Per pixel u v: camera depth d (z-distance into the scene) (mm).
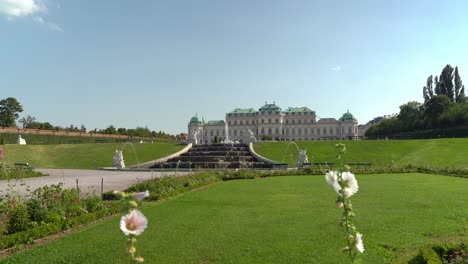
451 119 82375
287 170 32844
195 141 70562
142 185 19484
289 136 166250
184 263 8469
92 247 9758
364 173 30812
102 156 53938
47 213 12547
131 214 3475
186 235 10680
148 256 8930
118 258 8852
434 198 16484
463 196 17047
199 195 18891
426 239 9984
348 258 8594
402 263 8242
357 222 11945
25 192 20594
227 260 8617
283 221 12305
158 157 53375
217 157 50156
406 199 16281
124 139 102312
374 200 16078
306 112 166000
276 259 8609
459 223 11633
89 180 28000
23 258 9000
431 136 88625
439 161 37844
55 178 30281
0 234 10844
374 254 8812
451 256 8266
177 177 23375
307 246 9508
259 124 164750
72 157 53312
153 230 11273
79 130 95062
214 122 174750
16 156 51312
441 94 94812
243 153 55031
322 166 37031
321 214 13352
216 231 11125
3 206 11953
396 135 110625
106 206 15562
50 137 79438
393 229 11039
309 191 19781
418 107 103688
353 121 161125
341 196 4551
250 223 12102
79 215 13781
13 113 95875
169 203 16312
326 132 163375
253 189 21125
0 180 28281
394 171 31562
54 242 10320
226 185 23609
